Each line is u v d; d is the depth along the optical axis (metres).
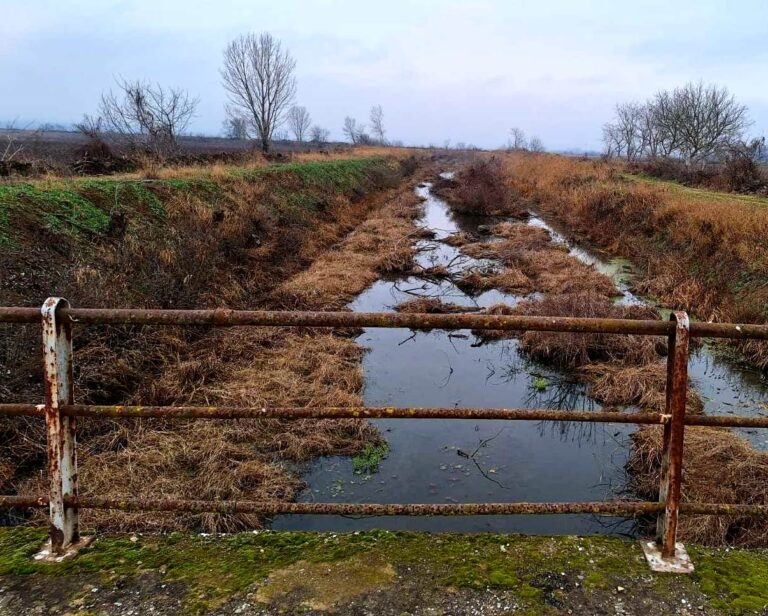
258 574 2.28
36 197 9.48
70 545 2.44
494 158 45.16
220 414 2.37
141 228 10.63
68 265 8.33
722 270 11.60
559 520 5.15
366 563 2.34
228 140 60.62
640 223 16.98
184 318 2.28
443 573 2.29
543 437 6.73
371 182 29.73
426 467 6.00
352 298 12.02
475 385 8.16
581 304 9.88
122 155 18.25
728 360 9.15
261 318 2.29
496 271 14.23
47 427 2.32
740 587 2.21
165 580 2.25
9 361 5.93
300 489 5.54
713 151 29.45
